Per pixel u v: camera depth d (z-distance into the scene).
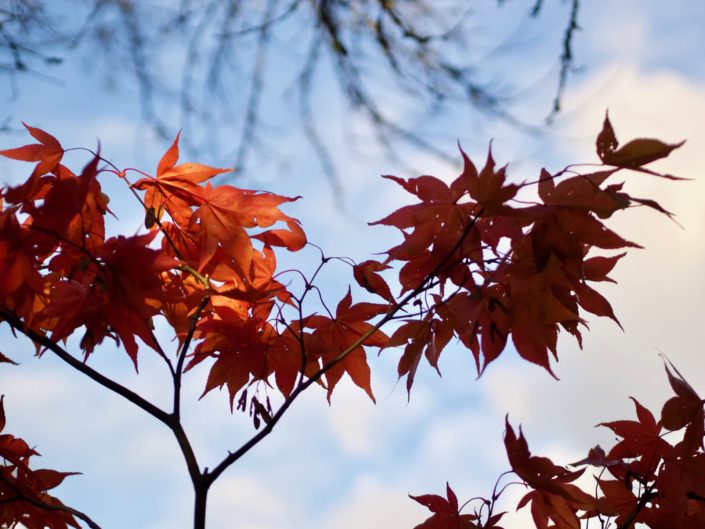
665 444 1.16
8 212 1.05
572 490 1.14
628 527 1.14
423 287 1.12
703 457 1.14
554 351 1.09
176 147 1.15
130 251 1.05
